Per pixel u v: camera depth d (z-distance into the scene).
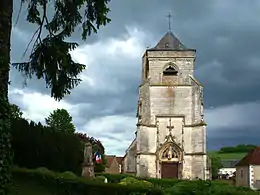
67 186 17.55
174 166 57.94
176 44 62.38
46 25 12.09
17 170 18.75
